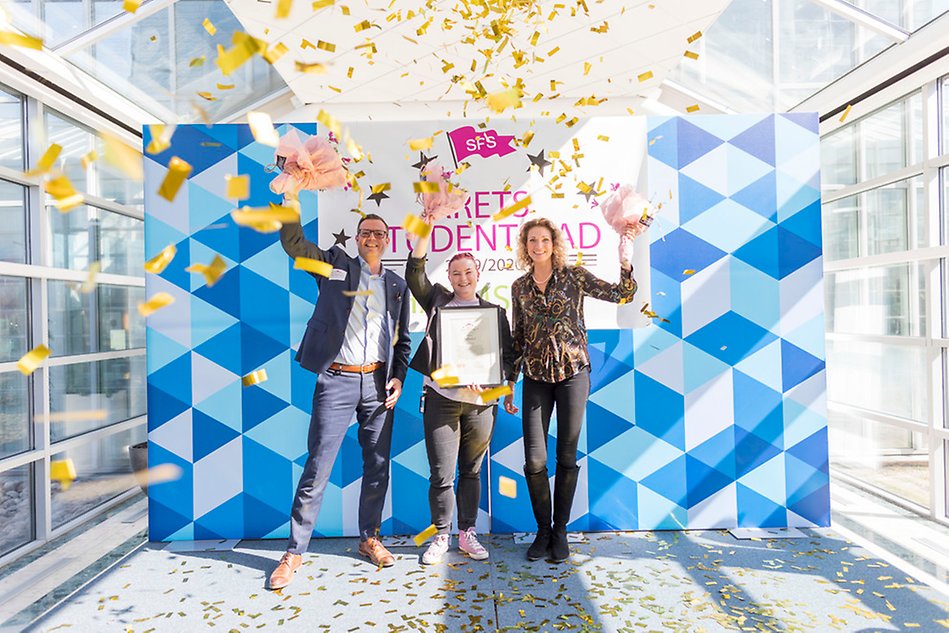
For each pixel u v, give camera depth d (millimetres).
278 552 3199
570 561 2994
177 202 3355
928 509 3656
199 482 3369
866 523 3494
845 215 4492
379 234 3051
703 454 3428
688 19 3912
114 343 4445
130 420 4566
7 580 2965
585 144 3383
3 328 3383
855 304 4398
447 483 3008
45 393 3607
